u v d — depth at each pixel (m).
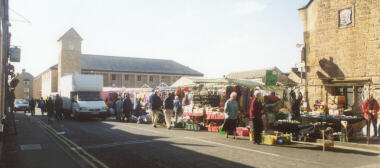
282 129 11.09
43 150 8.67
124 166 6.60
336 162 7.05
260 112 9.88
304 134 10.48
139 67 66.94
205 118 15.12
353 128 11.03
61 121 20.12
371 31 12.77
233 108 11.04
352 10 13.44
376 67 12.54
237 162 6.95
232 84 15.62
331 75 14.21
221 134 12.55
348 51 13.56
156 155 7.79
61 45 55.28
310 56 15.20
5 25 14.66
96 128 15.00
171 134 12.37
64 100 23.44
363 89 13.01
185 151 8.36
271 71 15.45
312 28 15.16
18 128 15.02
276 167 6.48
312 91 14.95
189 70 73.19
